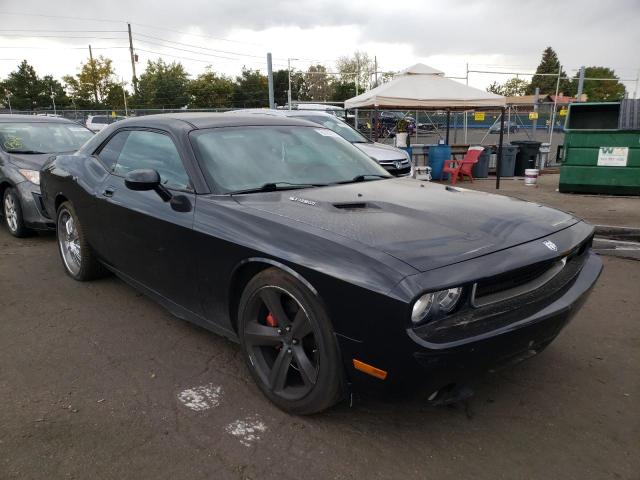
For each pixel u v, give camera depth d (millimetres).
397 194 3100
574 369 3139
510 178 13344
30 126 6914
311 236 2426
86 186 4066
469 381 2277
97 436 2459
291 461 2299
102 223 3904
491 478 2203
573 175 10250
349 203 2844
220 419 2607
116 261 3898
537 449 2396
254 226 2648
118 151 3965
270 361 2756
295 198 2943
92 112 26969
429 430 2531
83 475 2199
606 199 9656
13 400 2762
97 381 2971
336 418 2619
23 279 4730
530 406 2746
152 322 3791
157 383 2951
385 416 2639
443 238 2389
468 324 2174
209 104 49969
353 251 2250
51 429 2508
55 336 3559
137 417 2617
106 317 3879
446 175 13203
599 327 3740
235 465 2270
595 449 2396
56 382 2955
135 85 51406
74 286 4539
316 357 2418
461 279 2123
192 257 2988
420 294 2029
